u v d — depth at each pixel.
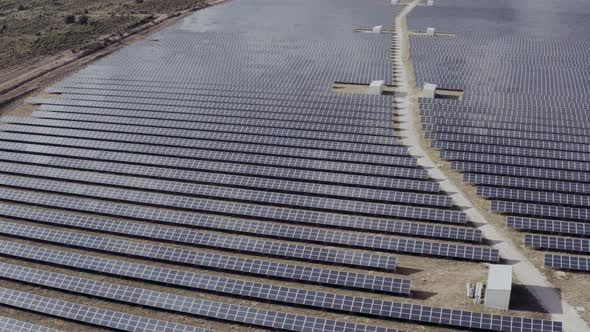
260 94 93.81
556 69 104.38
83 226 58.22
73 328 44.75
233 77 103.38
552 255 49.66
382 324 43.88
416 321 43.62
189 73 106.88
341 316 44.97
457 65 107.44
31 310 46.38
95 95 96.56
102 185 67.94
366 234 54.84
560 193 60.38
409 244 52.72
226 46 126.44
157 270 50.03
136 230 56.94
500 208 58.28
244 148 74.75
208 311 45.19
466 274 49.19
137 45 128.50
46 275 49.97
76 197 65.25
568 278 48.22
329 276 48.56
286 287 47.00
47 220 59.53
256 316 44.19
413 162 68.75
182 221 58.53
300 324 43.00
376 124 79.88
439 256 51.72
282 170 68.44
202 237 55.22
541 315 43.88
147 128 82.56
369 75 101.31
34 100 95.06
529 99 87.69
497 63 108.75
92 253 54.50
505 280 44.91
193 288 48.59
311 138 76.88
